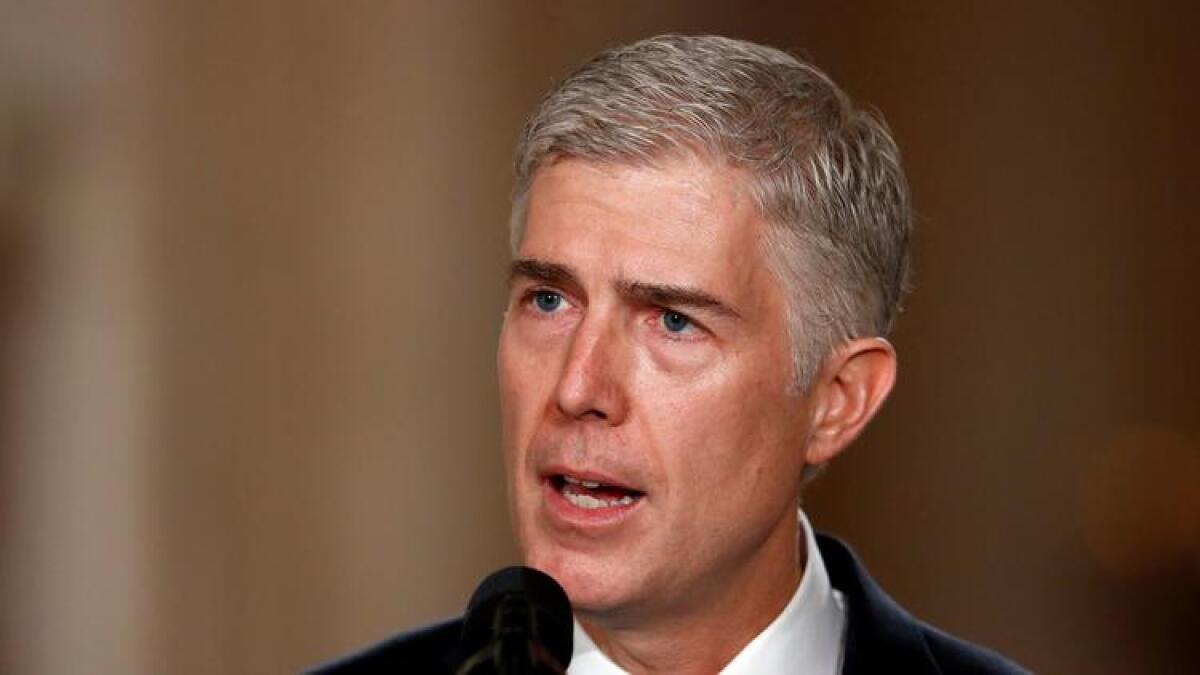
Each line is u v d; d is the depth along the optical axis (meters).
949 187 23.67
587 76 7.55
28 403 19.91
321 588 20.88
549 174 7.48
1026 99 23.62
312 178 20.95
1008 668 8.89
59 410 20.03
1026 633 23.33
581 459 7.35
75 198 20.09
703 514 7.50
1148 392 23.44
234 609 20.56
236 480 20.58
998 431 23.52
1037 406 23.53
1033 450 23.52
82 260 20.11
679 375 7.39
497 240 21.52
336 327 20.97
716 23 22.72
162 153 20.41
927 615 23.41
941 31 23.58
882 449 23.59
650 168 7.33
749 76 7.58
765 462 7.68
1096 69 23.61
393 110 21.23
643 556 7.45
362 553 21.03
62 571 19.98
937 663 8.84
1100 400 23.48
